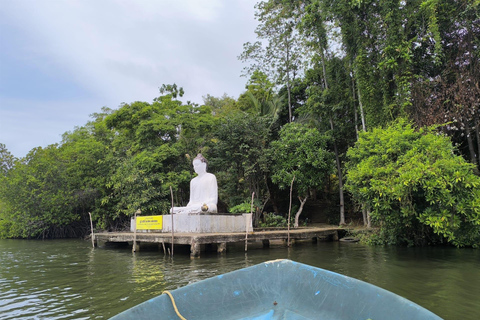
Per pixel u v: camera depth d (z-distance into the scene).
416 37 14.87
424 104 15.08
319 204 25.38
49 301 6.36
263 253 12.02
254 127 19.73
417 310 2.93
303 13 20.11
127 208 19.91
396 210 11.88
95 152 21.64
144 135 20.28
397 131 13.03
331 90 19.38
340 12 16.92
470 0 14.25
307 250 12.73
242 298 3.71
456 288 6.65
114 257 12.20
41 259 12.05
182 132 21.31
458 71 14.88
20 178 21.70
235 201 20.22
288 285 3.86
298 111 22.28
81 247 16.30
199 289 3.63
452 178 10.29
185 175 19.59
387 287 6.79
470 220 10.39
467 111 14.01
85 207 22.66
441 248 12.27
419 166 10.60
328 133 19.55
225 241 11.86
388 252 11.66
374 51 16.64
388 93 15.83
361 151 13.90
